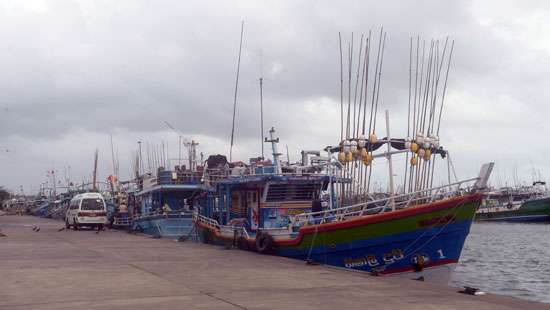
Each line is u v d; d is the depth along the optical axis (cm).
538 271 2875
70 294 1073
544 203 8194
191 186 3086
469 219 1545
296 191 2127
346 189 2112
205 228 2473
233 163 2662
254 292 1108
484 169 1527
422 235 1542
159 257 1820
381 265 1600
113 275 1353
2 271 1424
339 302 1003
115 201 4497
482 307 971
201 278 1312
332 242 1678
